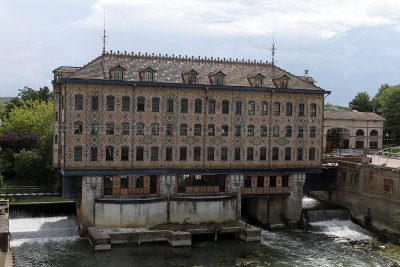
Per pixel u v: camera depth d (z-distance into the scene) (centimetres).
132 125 4503
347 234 4884
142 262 3788
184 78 4703
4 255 3048
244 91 4856
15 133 6794
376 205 4931
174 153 4659
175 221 4641
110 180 4538
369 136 7450
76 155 4350
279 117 5006
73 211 5050
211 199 4700
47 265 3650
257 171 4941
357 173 5278
